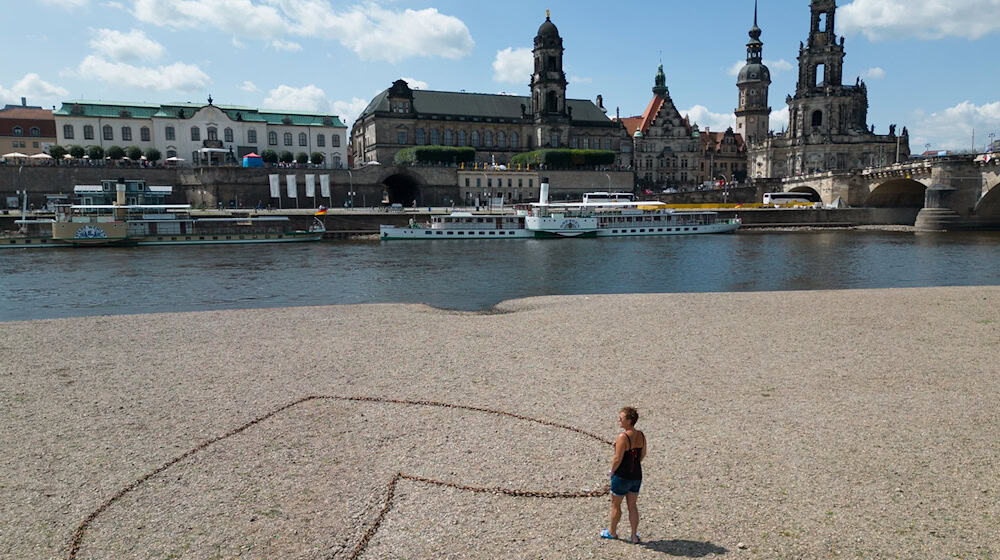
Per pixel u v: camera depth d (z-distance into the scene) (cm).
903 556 1114
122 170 10506
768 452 1538
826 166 16162
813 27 16312
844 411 1817
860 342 2648
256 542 1177
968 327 2917
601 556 1121
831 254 7075
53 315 3750
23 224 7981
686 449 1558
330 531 1213
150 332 2858
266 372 2230
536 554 1130
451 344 2648
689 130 19400
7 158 10088
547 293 4516
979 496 1320
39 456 1540
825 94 16138
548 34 15538
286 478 1426
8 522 1248
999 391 1991
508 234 9806
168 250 7619
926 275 5353
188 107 12312
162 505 1309
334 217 9931
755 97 19650
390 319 3188
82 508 1301
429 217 10394
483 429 1703
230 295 4431
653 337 2761
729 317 3198
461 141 15325
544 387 2061
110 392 2009
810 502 1299
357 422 1755
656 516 1250
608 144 16462
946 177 10450
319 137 13112
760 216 12131
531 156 14275
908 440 1605
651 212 10488
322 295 4444
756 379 2133
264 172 11019
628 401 1919
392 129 14638
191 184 10825
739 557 1112
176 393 2000
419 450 1570
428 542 1174
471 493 1352
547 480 1409
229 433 1675
